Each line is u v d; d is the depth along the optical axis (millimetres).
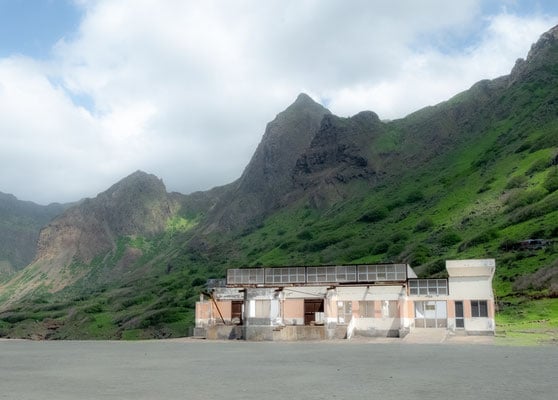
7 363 49062
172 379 34438
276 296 77188
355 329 76938
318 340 74125
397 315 75625
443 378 33031
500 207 175375
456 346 59562
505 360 43312
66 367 44188
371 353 52312
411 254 163000
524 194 171250
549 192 165750
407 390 28562
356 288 77562
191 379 34250
